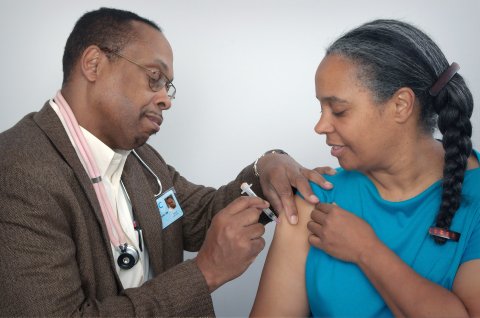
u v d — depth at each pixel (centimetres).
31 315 104
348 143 102
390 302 97
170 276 116
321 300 107
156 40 132
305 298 113
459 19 184
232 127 194
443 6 184
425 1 184
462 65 187
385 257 97
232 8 187
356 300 105
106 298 113
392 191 111
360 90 98
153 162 160
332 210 105
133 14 135
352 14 187
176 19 187
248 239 115
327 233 103
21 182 108
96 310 109
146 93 130
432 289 93
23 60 184
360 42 99
